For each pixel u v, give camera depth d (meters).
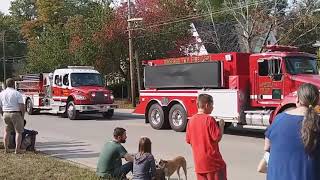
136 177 8.13
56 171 10.13
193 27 47.00
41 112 31.16
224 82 17.48
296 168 4.38
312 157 4.38
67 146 14.88
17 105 12.45
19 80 32.31
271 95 16.30
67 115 26.80
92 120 25.53
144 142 8.20
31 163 11.10
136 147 14.54
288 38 39.69
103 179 9.16
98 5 43.69
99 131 19.41
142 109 20.86
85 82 27.06
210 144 6.33
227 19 49.53
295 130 4.43
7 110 12.40
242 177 9.94
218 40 45.09
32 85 30.38
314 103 4.54
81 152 13.61
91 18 42.47
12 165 10.80
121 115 29.38
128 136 17.47
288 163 4.42
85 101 25.95
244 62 17.23
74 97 26.08
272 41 44.81
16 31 84.69
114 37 40.25
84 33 41.28
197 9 48.88
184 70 18.89
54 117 28.22
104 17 41.28
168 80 19.62
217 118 17.45
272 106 16.27
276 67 16.11
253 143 15.30
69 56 46.25
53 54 47.84
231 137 16.95
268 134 4.66
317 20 39.25
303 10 38.88
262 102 16.59
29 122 24.36
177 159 8.98
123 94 49.94
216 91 17.53
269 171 4.58
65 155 13.04
